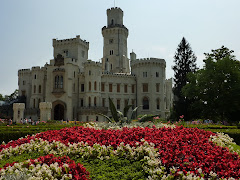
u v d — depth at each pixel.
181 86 61.69
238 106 43.03
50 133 14.98
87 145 11.51
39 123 45.69
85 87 68.19
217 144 13.01
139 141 12.52
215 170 8.71
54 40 77.31
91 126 20.62
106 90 70.44
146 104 71.12
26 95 80.31
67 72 67.19
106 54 83.25
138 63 72.69
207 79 45.91
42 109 55.34
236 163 9.12
